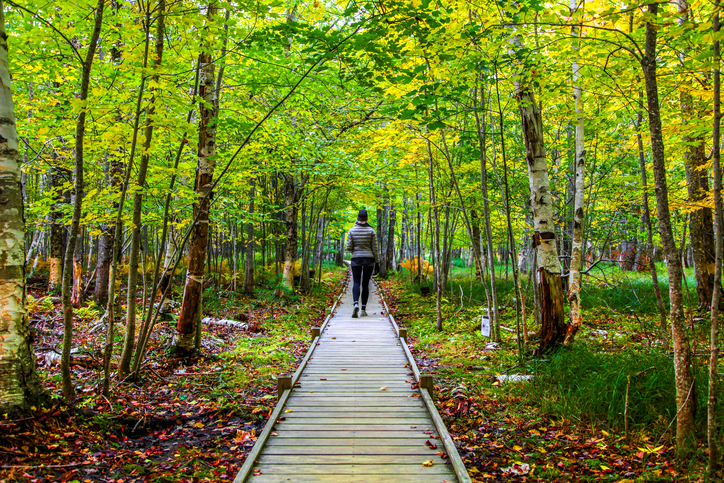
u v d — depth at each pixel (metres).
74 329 7.34
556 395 4.32
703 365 4.46
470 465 3.21
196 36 4.20
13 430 2.95
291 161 8.98
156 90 4.02
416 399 4.46
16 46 3.86
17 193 3.16
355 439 3.52
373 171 10.73
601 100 5.98
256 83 5.24
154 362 5.74
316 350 6.53
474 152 7.29
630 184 8.35
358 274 9.32
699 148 7.32
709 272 7.70
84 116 3.56
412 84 5.93
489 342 6.82
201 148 5.93
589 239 9.62
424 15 3.81
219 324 8.78
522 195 9.38
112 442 3.45
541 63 4.73
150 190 4.78
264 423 4.05
